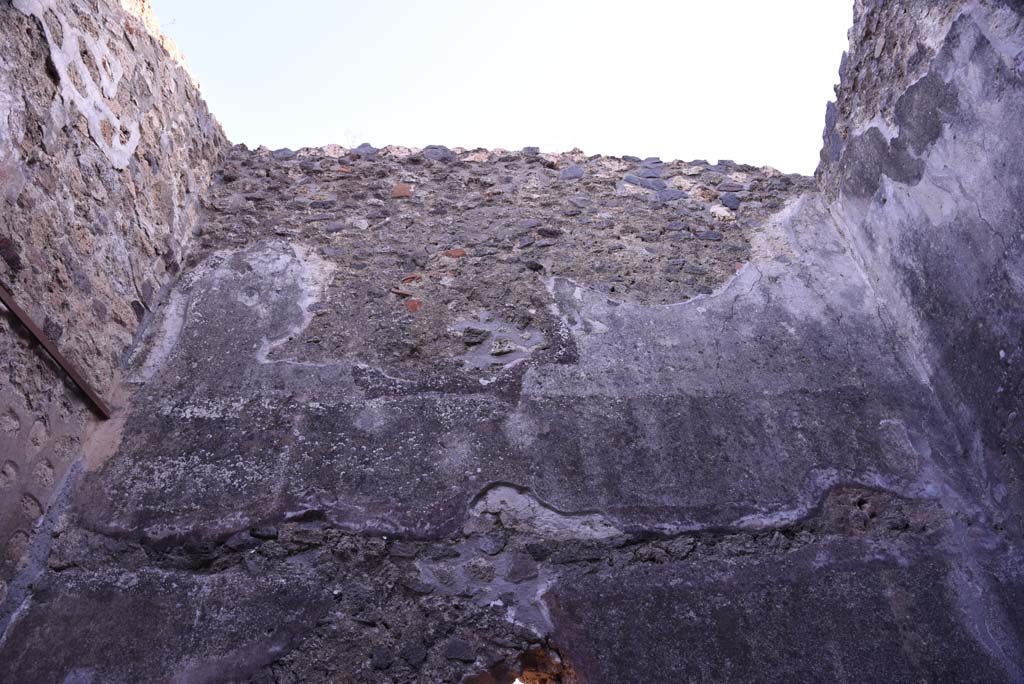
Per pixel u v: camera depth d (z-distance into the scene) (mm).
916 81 2881
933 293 2754
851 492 2514
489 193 3621
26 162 2340
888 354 2865
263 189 3609
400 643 2232
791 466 2564
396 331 2951
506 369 2830
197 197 3426
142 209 2971
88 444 2514
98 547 2318
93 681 2084
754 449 2604
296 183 3660
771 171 3826
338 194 3602
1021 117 2305
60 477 2383
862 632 2242
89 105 2695
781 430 2656
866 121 3260
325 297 3078
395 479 2506
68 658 2115
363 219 3467
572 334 2949
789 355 2881
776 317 3025
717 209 3568
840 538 2426
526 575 2354
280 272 3174
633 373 2824
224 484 2455
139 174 2977
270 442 2562
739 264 3268
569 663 2219
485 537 2410
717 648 2215
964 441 2568
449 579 2336
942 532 2434
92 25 2777
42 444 2312
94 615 2199
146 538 2336
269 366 2795
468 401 2729
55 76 2518
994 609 2268
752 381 2799
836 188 3469
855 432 2648
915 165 2873
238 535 2357
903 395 2742
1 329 2170
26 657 2111
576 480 2523
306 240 3338
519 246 3332
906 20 2961
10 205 2248
